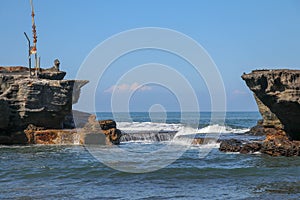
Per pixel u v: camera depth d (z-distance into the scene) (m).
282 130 62.03
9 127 70.62
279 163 47.47
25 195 31.86
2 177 39.38
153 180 37.91
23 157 53.50
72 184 36.12
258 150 57.03
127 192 33.06
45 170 42.72
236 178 39.16
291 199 30.98
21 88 71.56
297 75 53.34
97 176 39.53
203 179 38.62
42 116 72.25
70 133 70.69
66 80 73.06
